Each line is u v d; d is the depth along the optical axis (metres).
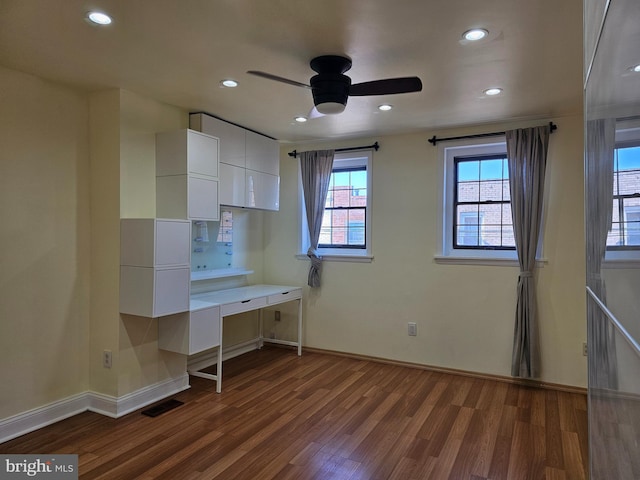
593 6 1.24
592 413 1.40
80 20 2.18
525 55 2.56
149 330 3.45
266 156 4.64
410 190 4.49
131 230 3.15
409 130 4.38
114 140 3.20
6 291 2.81
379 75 2.88
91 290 3.31
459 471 2.51
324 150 4.86
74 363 3.23
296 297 4.77
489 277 4.14
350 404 3.47
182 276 3.32
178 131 3.41
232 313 3.86
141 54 2.59
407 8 2.05
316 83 2.70
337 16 2.13
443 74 2.86
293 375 4.18
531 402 3.55
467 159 4.34
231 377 4.10
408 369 4.39
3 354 2.80
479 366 4.19
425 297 4.43
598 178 1.17
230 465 2.55
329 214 5.05
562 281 3.84
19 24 2.21
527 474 2.48
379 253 4.64
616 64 0.90
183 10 2.08
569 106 3.54
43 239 3.01
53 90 3.05
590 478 1.46
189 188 3.40
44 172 3.01
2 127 2.77
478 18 2.14
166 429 3.00
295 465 2.56
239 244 4.87
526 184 3.87
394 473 2.49
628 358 0.82
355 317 4.78
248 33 2.31
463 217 4.36
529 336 3.88
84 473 2.45
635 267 0.76
